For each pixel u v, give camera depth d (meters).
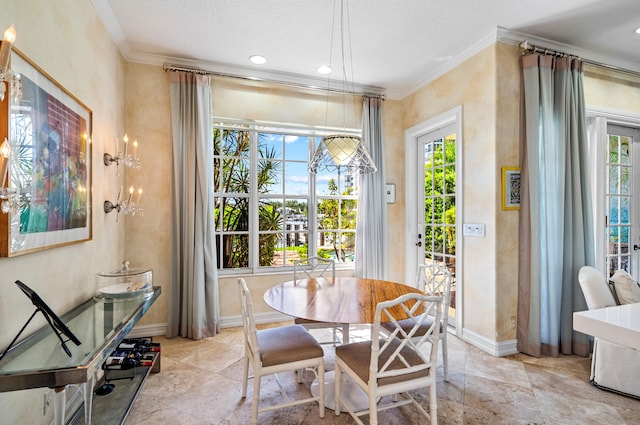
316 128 3.90
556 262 2.82
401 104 4.25
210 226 3.32
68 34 1.87
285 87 3.74
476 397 2.16
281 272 3.80
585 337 2.77
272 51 3.14
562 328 2.86
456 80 3.28
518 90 2.89
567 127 2.89
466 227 3.12
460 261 3.19
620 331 1.05
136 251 3.17
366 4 2.42
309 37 2.89
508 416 1.96
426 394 2.20
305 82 3.77
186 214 3.23
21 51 1.40
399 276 4.21
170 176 3.23
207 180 3.29
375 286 2.58
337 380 1.96
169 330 3.18
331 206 4.18
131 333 3.19
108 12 2.46
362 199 3.94
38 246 1.51
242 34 2.84
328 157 2.24
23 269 1.44
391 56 3.24
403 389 1.70
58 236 1.70
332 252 4.17
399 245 4.22
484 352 2.87
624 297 2.35
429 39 2.93
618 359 2.19
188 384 2.33
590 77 3.26
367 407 2.05
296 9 2.48
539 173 2.82
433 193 3.83
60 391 1.29
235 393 2.21
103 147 2.48
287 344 1.98
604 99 3.32
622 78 3.40
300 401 1.92
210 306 3.27
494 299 2.81
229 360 2.71
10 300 1.35
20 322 1.42
